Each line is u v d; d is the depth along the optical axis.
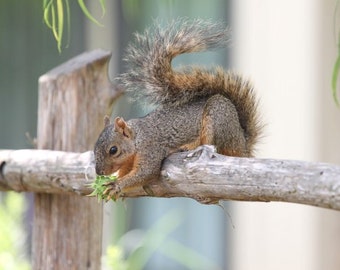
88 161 7.68
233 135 7.63
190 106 7.73
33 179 8.04
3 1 14.30
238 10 13.49
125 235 13.38
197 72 7.76
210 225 13.91
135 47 7.84
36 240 8.57
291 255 13.18
